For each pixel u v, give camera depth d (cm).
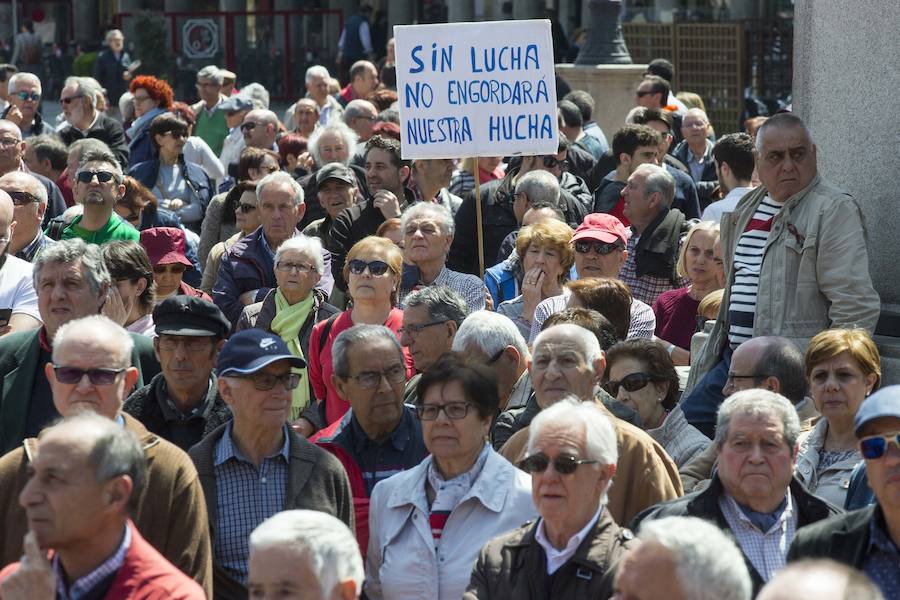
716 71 6694
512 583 1302
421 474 1482
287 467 1492
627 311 1942
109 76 8012
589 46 5109
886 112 2000
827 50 2080
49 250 1755
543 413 1320
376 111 4178
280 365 1472
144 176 3525
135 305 2039
